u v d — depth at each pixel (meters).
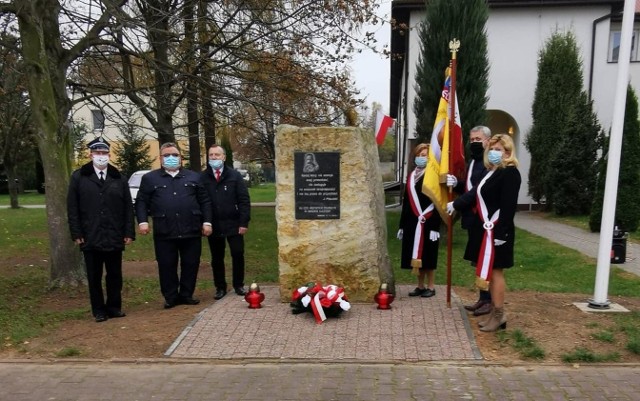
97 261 5.77
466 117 10.52
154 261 9.97
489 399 3.89
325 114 11.03
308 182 6.05
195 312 6.02
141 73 11.34
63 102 7.46
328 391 4.04
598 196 12.30
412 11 16.34
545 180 15.92
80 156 23.62
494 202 4.99
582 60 16.34
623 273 8.28
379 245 6.17
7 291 7.35
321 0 9.92
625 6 5.60
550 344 4.85
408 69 16.80
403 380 4.21
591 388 4.05
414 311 5.83
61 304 6.64
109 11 7.54
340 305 5.53
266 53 10.45
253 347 4.87
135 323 5.66
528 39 17.02
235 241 6.62
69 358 4.75
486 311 5.71
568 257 9.48
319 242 6.08
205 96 10.51
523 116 17.31
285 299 6.19
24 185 38.09
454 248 10.62
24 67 7.03
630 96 12.08
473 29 10.62
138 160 28.33
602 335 4.98
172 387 4.16
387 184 23.89
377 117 6.80
